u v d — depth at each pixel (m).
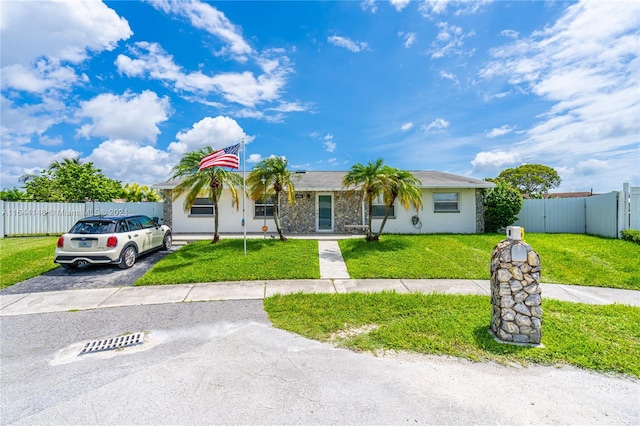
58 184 20.80
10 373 3.34
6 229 13.93
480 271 8.01
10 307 5.60
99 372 3.33
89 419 2.52
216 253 9.83
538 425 2.40
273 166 11.24
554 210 14.64
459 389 2.93
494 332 4.12
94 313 5.29
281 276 7.59
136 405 2.71
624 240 10.56
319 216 14.99
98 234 7.86
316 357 3.62
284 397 2.80
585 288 6.59
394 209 14.83
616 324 4.42
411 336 4.13
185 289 6.69
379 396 2.81
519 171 39.28
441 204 14.84
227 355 3.70
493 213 14.63
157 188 14.59
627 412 2.57
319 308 5.38
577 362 3.41
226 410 2.61
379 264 8.66
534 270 3.89
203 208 14.93
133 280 7.33
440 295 6.04
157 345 4.04
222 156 9.58
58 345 4.07
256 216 14.96
